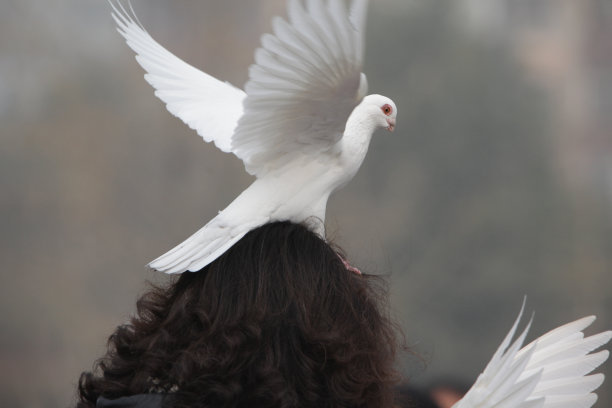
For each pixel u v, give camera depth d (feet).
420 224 79.71
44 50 103.40
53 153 92.63
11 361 76.89
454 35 90.38
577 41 110.42
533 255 79.15
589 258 80.48
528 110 88.43
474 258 77.36
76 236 87.56
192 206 89.40
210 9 97.91
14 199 88.58
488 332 72.90
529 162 85.81
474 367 70.38
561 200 83.46
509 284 74.69
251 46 97.50
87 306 83.20
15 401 74.33
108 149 93.81
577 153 103.09
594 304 77.05
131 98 97.96
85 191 90.48
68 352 78.95
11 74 100.73
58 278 83.82
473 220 79.05
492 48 92.43
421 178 82.48
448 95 85.71
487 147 85.51
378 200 81.66
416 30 87.66
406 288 73.36
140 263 86.38
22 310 80.69
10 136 93.20
